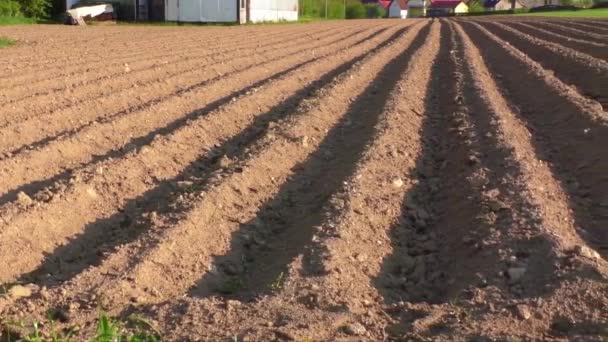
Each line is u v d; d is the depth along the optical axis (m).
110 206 7.57
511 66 17.39
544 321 4.56
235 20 48.81
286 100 13.81
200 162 9.54
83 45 25.97
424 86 15.32
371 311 4.86
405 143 9.98
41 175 8.60
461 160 8.95
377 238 6.42
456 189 7.79
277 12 54.91
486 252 5.76
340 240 6.12
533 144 9.77
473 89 14.08
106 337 4.20
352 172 8.30
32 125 10.61
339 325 4.59
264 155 9.06
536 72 14.95
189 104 12.93
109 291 5.24
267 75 17.39
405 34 33.84
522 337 4.34
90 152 9.66
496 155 8.73
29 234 6.54
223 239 6.59
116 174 8.34
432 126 11.51
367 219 6.74
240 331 4.51
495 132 9.87
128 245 6.16
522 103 13.07
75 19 45.34
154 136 10.65
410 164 9.00
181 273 5.80
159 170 8.88
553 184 7.74
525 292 5.02
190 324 4.67
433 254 6.24
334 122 11.76
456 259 5.99
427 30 38.00
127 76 15.68
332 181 8.34
